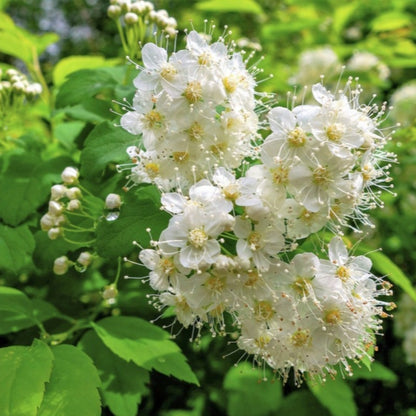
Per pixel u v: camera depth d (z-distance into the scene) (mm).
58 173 129
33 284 145
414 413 222
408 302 211
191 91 104
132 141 112
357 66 220
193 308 102
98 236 108
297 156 102
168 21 141
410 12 241
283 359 106
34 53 162
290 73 224
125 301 138
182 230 100
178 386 182
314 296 100
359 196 106
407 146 167
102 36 529
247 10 222
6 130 146
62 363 105
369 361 111
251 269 101
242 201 100
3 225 125
